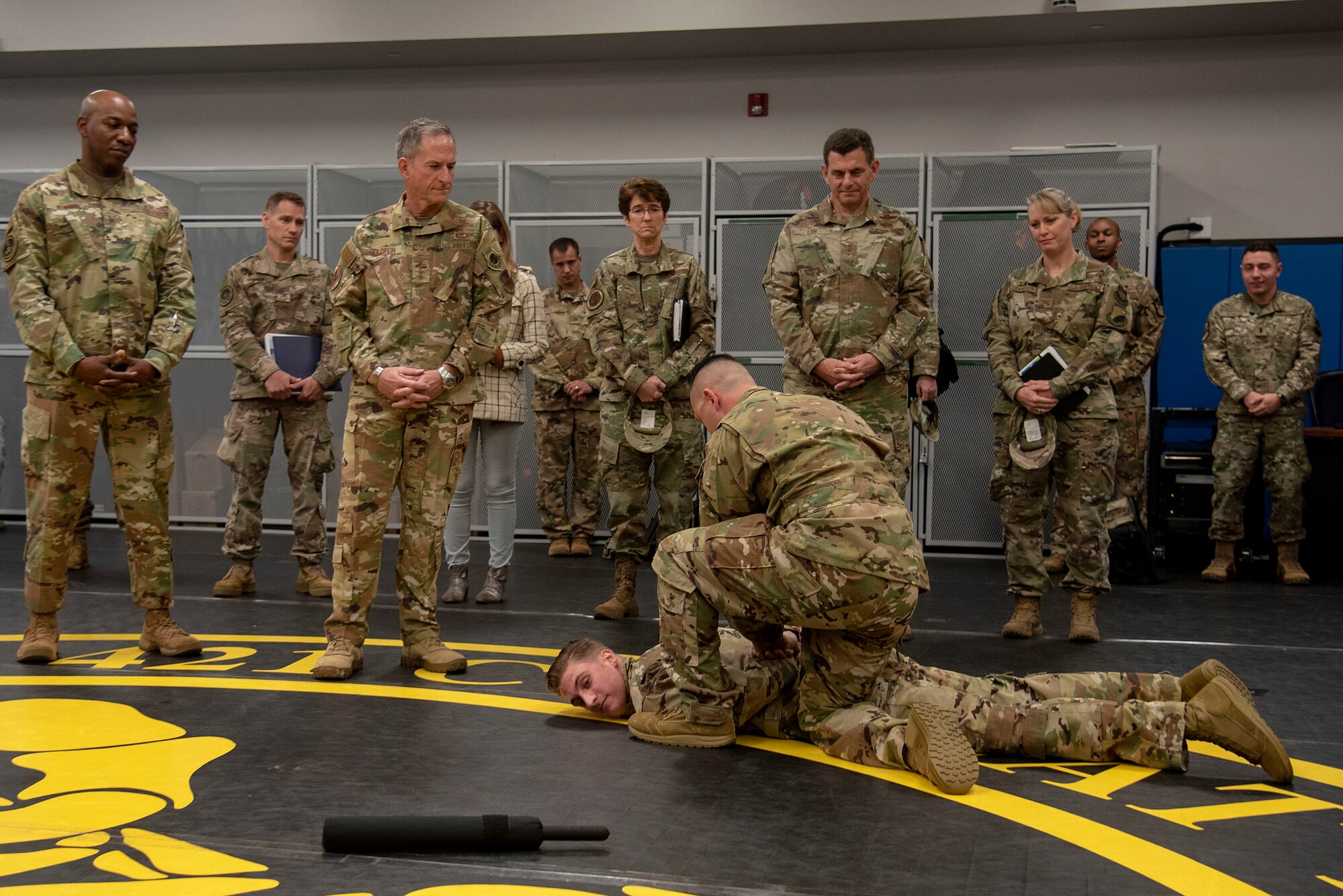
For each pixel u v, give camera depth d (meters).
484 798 2.52
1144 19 7.42
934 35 7.80
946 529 7.47
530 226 7.91
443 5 7.98
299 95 8.96
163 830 2.30
